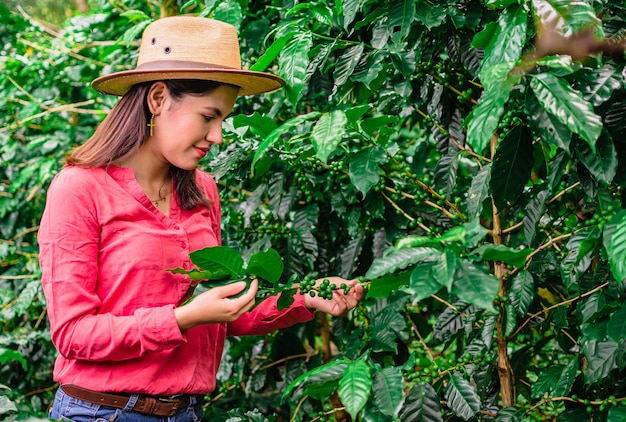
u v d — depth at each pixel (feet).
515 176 5.06
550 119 4.39
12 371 9.91
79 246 4.81
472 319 5.79
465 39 5.76
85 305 4.78
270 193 6.95
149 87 5.08
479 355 5.52
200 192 5.53
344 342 7.56
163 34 5.09
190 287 5.18
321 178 6.48
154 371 4.98
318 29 6.47
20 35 12.07
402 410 5.20
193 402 5.33
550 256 5.68
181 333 4.73
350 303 5.58
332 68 7.13
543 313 5.99
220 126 5.16
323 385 4.56
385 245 6.62
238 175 6.64
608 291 5.03
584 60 4.63
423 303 7.96
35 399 9.67
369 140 5.31
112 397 4.94
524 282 5.43
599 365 4.96
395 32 5.66
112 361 4.93
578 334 5.96
